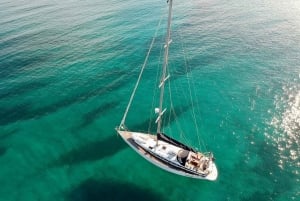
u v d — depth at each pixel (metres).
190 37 64.81
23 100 45.44
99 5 87.12
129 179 32.75
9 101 45.19
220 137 38.62
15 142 37.81
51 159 35.44
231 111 43.00
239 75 51.25
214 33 66.50
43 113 42.84
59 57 57.25
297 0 82.88
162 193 31.20
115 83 49.62
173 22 72.62
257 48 59.62
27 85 48.84
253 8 80.25
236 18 74.25
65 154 36.12
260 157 35.25
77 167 34.31
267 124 40.03
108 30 68.88
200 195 31.05
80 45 61.88
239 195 30.94
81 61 55.88
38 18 77.69
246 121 40.94
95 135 39.06
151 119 42.06
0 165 34.53
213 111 43.22
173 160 31.02
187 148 32.38
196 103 44.94
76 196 30.89
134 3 87.44
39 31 68.94
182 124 41.03
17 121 41.38
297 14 74.06
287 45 59.94
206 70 53.00
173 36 65.25
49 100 45.50
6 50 59.72
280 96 45.19
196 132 39.62
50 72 52.41
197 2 87.44
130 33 67.00
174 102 45.25
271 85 47.97
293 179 32.25
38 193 31.30
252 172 33.44
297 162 34.16
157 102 45.44
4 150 36.59
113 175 33.25
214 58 56.66
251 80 49.69
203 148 36.94
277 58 55.59
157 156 31.53
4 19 77.75
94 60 56.25
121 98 46.22
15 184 32.28
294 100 44.03
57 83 49.47
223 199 30.61
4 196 30.89
